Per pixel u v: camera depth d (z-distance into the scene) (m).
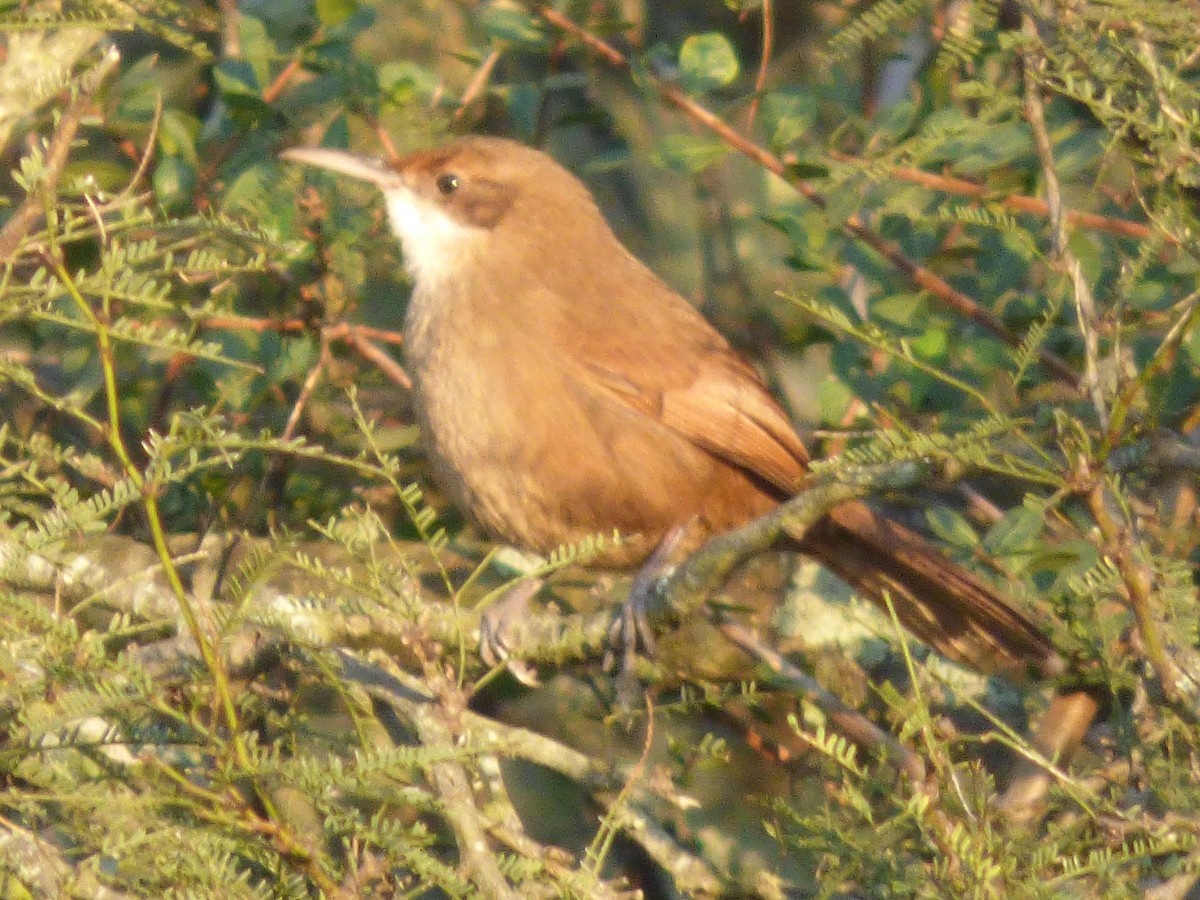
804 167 10.28
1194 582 8.67
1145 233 9.46
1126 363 7.52
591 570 10.87
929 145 8.84
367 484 10.86
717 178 13.24
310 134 11.69
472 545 11.29
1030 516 8.70
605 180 14.59
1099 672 8.63
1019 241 9.54
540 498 10.38
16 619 6.34
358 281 10.54
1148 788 7.69
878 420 9.94
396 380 11.21
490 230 10.66
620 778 8.55
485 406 10.27
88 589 8.38
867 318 10.54
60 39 8.99
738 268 13.20
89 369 9.87
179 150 10.41
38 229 7.50
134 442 11.09
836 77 10.96
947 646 9.83
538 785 11.07
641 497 10.38
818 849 7.56
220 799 6.17
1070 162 9.56
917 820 6.77
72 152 11.18
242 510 10.88
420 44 13.47
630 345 10.38
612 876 10.55
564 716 11.25
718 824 10.30
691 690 8.88
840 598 11.20
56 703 6.12
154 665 7.95
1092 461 6.29
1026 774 8.69
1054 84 7.71
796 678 8.70
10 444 9.73
